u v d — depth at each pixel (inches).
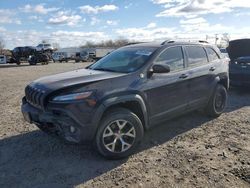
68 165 161.3
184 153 174.7
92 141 160.7
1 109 297.3
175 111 202.2
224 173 148.5
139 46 210.5
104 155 163.6
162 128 221.8
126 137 169.8
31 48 1518.2
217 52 251.8
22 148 186.1
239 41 371.6
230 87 386.3
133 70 178.5
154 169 154.8
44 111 158.9
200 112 260.1
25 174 152.3
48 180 145.8
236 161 162.1
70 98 151.2
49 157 172.1
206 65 230.7
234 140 194.9
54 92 155.7
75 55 2054.6
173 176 146.8
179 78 201.0
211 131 214.4
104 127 160.4
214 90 238.8
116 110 166.6
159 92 186.5
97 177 147.9
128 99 166.9
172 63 200.7
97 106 155.5
